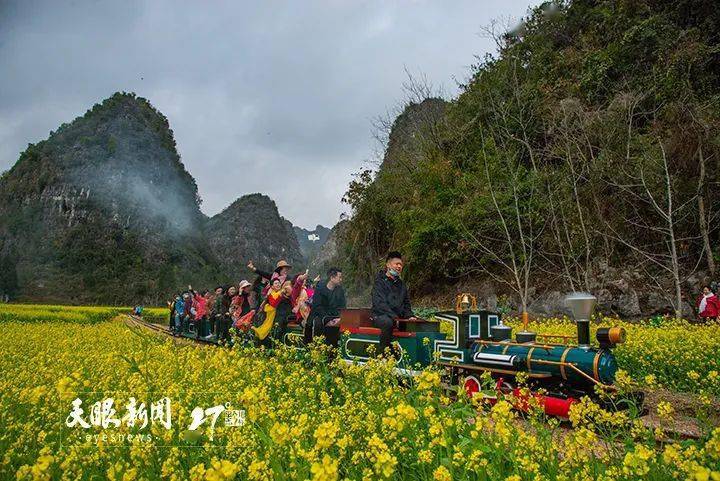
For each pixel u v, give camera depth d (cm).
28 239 13762
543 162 2006
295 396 526
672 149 1684
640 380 823
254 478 307
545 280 1762
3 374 727
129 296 12294
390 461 287
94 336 1357
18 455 385
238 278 16812
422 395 417
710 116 1673
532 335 681
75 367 727
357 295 2384
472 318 710
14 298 11281
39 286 12212
